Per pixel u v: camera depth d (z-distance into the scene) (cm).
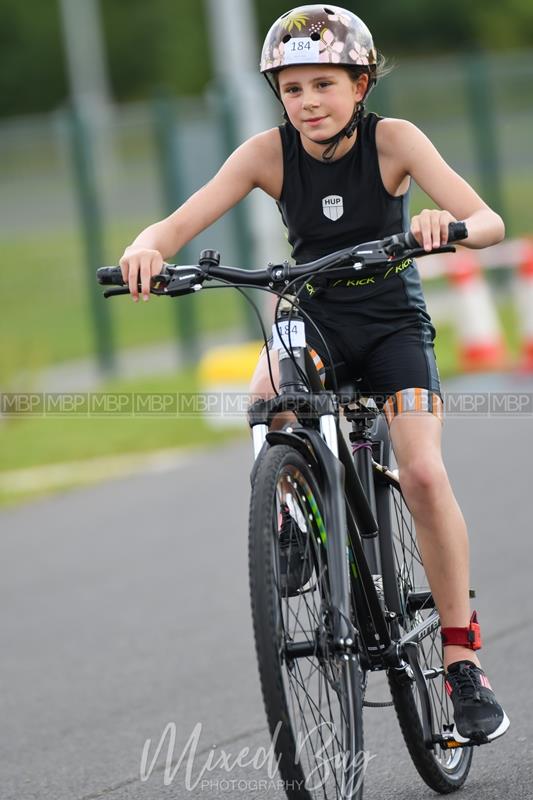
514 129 6450
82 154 5294
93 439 3962
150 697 1836
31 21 14975
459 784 1427
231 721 1705
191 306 5381
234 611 2225
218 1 5344
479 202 1309
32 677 1980
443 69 6250
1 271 6650
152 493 3198
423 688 1409
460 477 3014
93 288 5334
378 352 1377
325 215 1379
